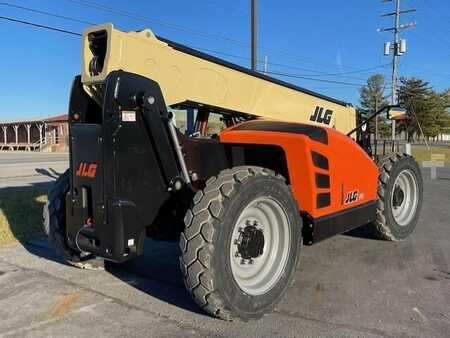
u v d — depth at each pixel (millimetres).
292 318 3764
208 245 3363
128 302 4102
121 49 3746
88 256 4758
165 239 4270
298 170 4348
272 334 3477
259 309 3678
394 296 4234
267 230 3977
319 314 3840
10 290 4398
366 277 4762
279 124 4645
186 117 4688
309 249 5801
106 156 3613
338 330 3543
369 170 5477
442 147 53375
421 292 4332
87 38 3811
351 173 5039
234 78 4797
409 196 6465
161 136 3893
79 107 4047
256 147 4535
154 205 3881
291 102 5559
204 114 4828
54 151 51500
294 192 4422
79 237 3916
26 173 16828
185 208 4082
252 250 3791
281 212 3930
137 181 3760
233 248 3666
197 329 3564
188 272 3418
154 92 3846
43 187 11719
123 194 3680
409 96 68312
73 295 4270
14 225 6973
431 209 8859
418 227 7148
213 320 3725
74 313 3875
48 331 3555
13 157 32156
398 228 6070
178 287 4488
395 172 5957
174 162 3984
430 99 70375
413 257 5477
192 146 4242
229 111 4867
